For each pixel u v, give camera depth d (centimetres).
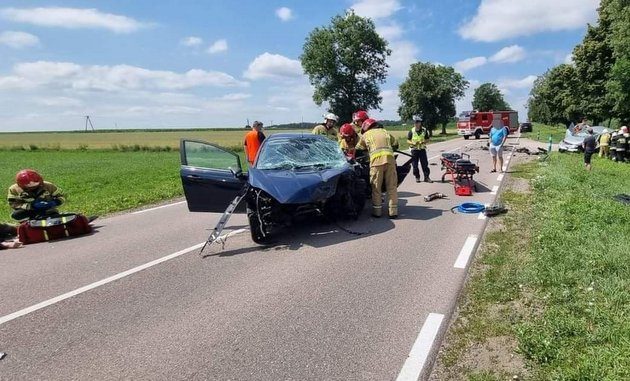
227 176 787
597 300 414
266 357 360
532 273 486
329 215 801
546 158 1883
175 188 1459
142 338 402
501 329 383
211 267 595
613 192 1028
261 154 808
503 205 887
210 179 786
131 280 557
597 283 448
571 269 491
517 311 412
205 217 962
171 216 993
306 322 418
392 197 837
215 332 407
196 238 767
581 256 527
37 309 479
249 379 331
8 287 552
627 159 1912
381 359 350
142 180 1830
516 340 365
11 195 828
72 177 2047
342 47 6006
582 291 436
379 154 823
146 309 466
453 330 391
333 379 327
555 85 6762
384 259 593
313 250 652
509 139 3984
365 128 867
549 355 332
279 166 778
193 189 792
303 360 354
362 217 856
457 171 1103
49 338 411
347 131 952
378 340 379
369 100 6194
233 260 622
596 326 368
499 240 648
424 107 6775
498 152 1487
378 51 6144
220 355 367
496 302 437
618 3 3058
